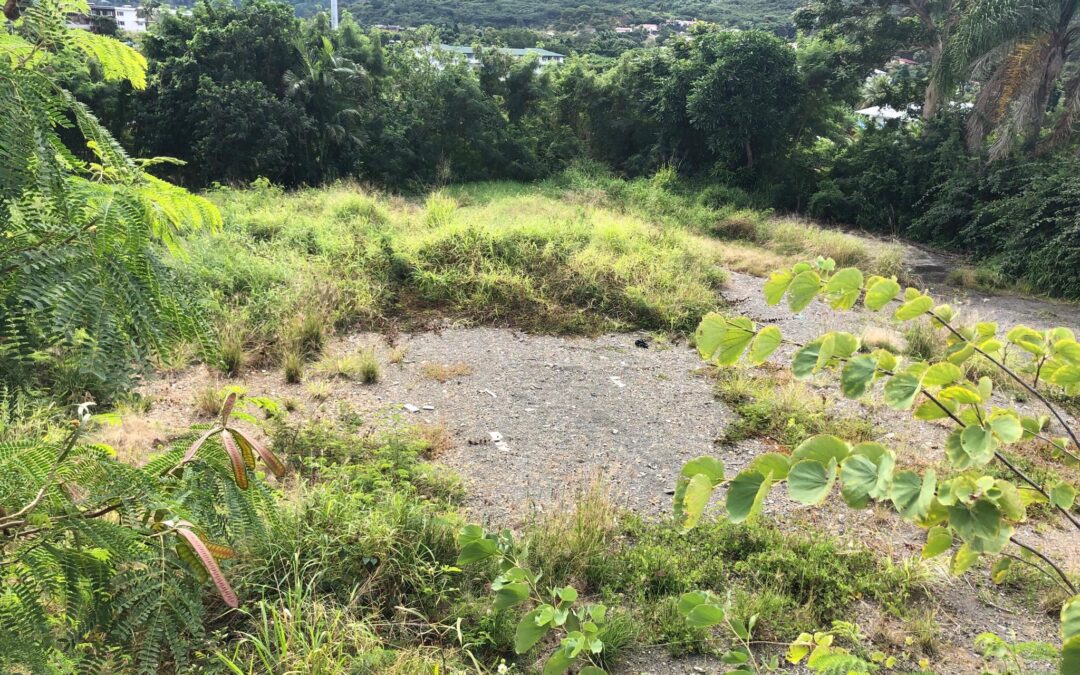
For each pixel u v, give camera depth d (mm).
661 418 5645
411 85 18797
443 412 5527
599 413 5684
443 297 8156
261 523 1764
